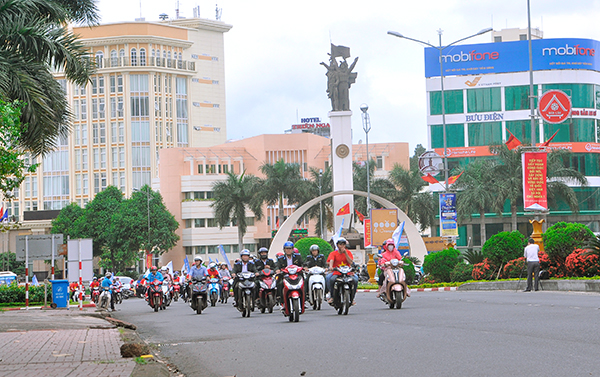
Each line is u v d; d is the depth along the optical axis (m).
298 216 62.19
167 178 106.75
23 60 22.47
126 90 115.94
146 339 14.77
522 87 79.62
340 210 68.12
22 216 118.88
